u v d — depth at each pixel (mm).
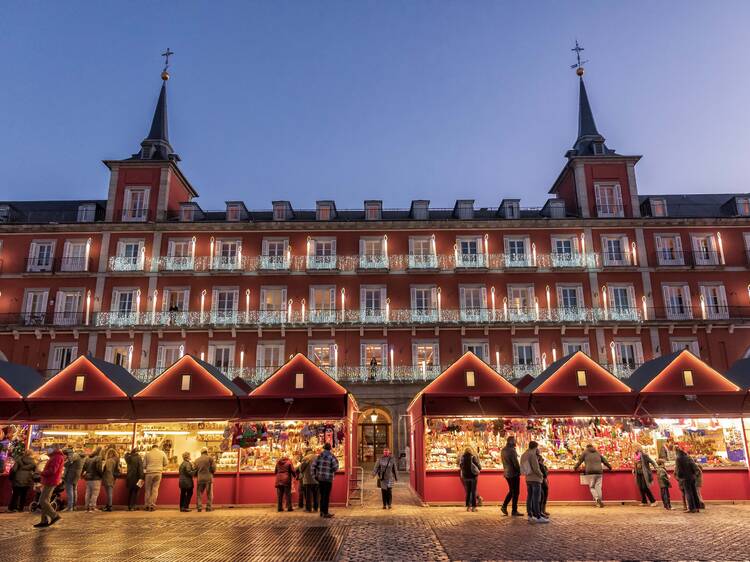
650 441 17078
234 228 35812
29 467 15500
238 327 33719
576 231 35688
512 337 33875
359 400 32438
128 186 36875
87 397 16734
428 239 35906
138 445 17453
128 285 34938
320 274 35188
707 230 35562
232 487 16453
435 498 16156
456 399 16969
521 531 11422
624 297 34656
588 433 16984
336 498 16125
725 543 10078
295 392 16812
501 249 35594
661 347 33438
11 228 35438
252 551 9633
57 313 34188
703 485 16250
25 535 11344
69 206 39688
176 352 33750
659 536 10773
